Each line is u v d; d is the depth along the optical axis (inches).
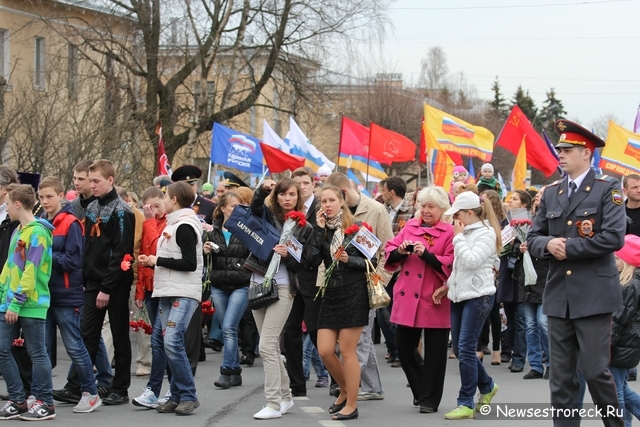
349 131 713.0
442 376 321.7
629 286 252.7
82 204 334.6
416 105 2181.3
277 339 314.7
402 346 328.2
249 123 1230.9
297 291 339.6
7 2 1082.7
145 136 821.2
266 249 308.8
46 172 666.8
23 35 1093.8
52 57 848.9
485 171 540.7
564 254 242.5
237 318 379.2
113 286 319.6
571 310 244.5
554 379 250.2
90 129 700.0
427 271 319.9
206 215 467.5
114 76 865.5
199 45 1005.8
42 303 296.8
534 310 412.8
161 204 346.0
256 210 315.3
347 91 1990.7
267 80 1069.8
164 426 295.0
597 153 685.3
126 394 336.2
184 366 314.7
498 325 459.8
